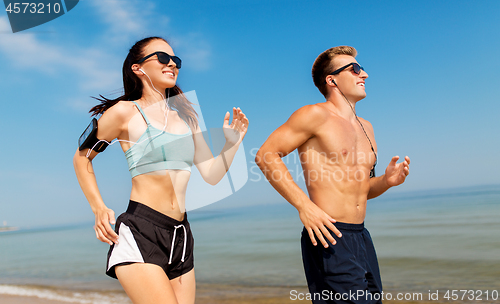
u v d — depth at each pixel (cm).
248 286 641
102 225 188
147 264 185
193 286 218
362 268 227
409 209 2002
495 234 1038
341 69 249
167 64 209
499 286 546
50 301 568
